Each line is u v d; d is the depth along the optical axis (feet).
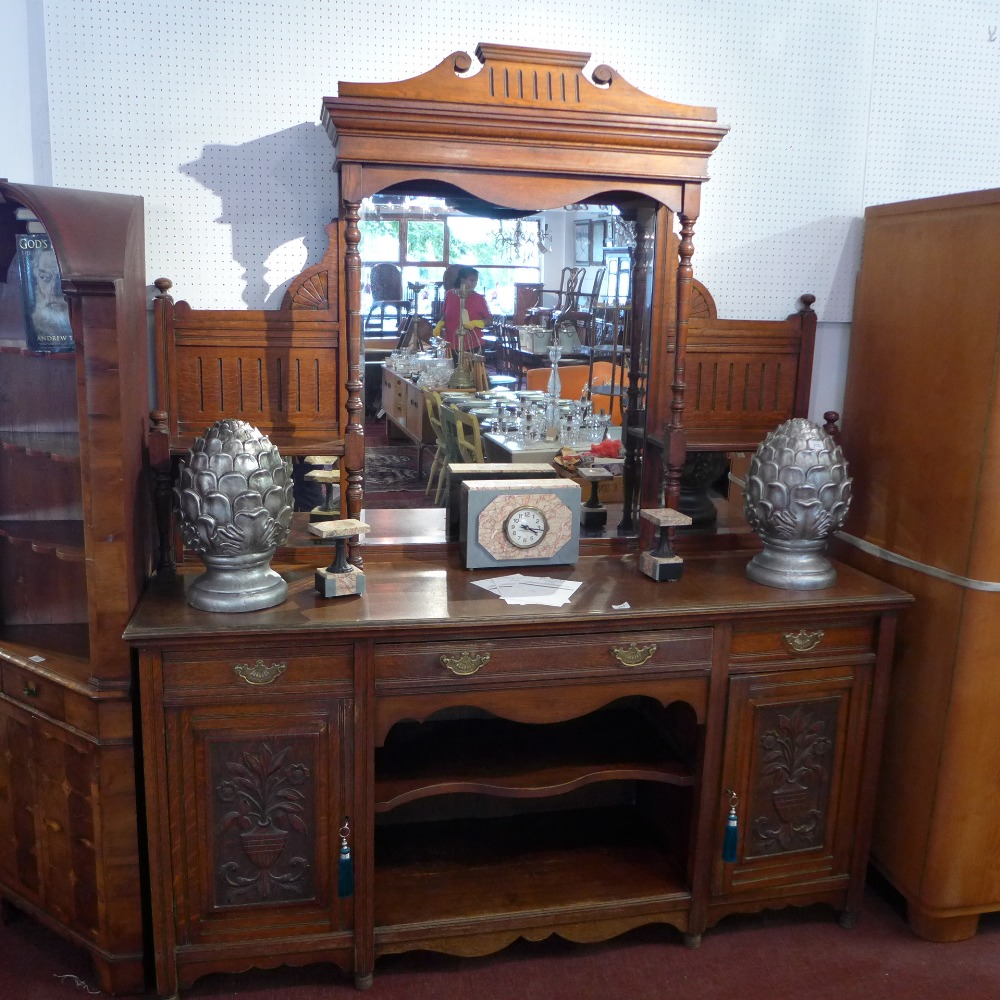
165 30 7.91
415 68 8.38
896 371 8.89
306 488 8.45
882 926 8.86
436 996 7.80
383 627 7.16
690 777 8.22
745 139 9.09
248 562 7.34
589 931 8.24
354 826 7.58
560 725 9.00
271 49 8.10
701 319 9.03
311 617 7.22
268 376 8.23
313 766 7.45
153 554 8.48
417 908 8.09
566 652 7.64
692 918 8.39
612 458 8.96
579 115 7.54
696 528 9.36
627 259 8.66
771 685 8.13
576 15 8.57
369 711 7.38
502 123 7.48
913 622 8.68
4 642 8.15
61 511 8.50
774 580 8.27
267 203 8.31
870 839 8.80
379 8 8.22
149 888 7.77
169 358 8.07
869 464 9.31
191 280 8.30
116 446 6.95
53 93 7.84
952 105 9.49
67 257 6.68
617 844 9.10
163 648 6.99
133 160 8.05
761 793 8.34
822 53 9.10
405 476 8.57
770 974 8.14
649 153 7.88
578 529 8.61
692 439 9.03
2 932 8.52
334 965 8.17
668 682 7.90
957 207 8.07
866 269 9.34
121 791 7.35
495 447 8.71
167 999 7.55
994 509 7.84
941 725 8.32
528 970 8.13
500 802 9.60
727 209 9.19
